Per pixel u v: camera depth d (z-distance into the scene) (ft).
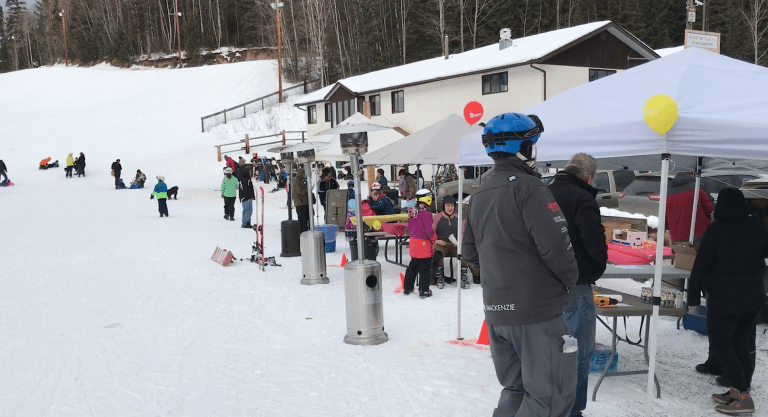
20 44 424.05
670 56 17.39
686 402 14.99
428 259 27.73
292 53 234.58
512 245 10.44
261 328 23.29
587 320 13.66
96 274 35.91
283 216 71.26
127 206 84.38
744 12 169.58
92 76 238.68
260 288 31.17
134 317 25.49
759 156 12.63
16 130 171.63
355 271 20.65
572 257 10.23
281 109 182.09
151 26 323.98
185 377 17.75
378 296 20.93
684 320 21.35
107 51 314.35
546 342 10.43
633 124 14.02
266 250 45.19
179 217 70.49
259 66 232.53
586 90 17.56
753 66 16.39
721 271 14.49
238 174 59.47
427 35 202.18
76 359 19.74
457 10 195.72
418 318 24.07
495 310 10.74
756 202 22.70
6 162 141.28
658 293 13.55
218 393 16.38
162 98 205.26
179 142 163.12
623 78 17.24
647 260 19.83
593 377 16.97
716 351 14.58
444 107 95.86
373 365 18.35
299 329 22.99
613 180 43.73
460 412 14.57
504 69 83.51
